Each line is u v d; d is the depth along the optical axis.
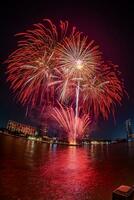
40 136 110.44
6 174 15.73
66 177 16.39
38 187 12.43
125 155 48.84
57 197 10.68
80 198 10.73
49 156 35.03
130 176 18.64
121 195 4.93
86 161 30.58
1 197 10.04
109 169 22.84
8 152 35.00
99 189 12.83
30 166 21.08
